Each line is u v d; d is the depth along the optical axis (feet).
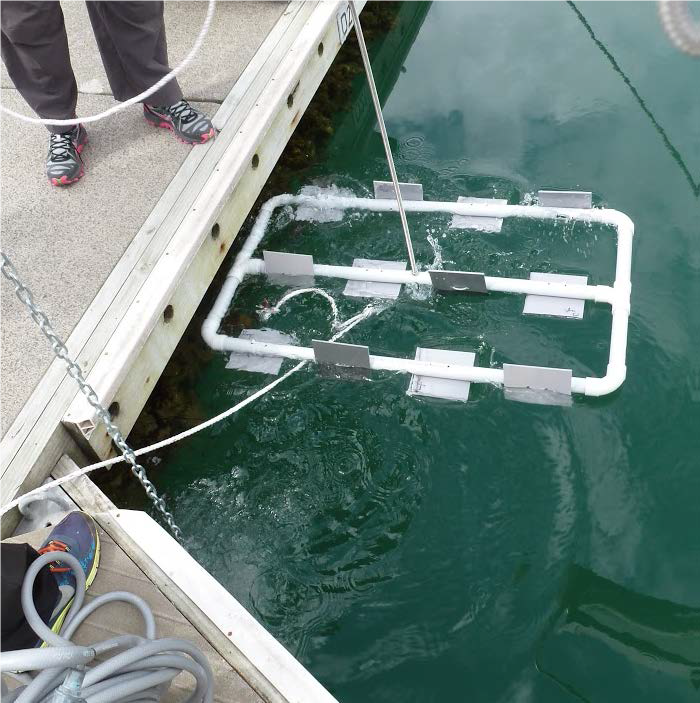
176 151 13.85
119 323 11.34
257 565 11.15
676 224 14.66
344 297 14.58
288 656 7.95
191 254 12.31
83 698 5.35
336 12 16.75
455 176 16.48
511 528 11.06
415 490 11.66
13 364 10.95
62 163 13.29
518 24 20.01
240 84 15.01
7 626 7.19
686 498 11.10
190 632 8.15
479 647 10.00
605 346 13.05
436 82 18.89
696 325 13.06
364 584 10.78
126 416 11.45
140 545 9.02
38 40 11.79
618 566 10.55
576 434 11.94
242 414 12.96
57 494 9.85
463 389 12.75
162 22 12.69
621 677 9.56
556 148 16.62
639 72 17.98
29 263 12.28
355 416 12.65
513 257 14.69
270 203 16.37
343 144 17.80
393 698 9.64
